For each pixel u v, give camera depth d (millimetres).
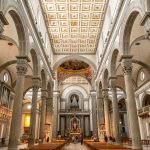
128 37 11820
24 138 27562
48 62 20000
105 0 16922
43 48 16875
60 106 39000
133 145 10250
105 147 9367
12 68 19641
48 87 22609
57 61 25297
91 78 31406
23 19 10922
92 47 24688
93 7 17750
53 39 22766
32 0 13836
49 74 21906
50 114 22203
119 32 12680
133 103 11008
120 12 12336
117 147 9398
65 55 25562
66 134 35281
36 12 15344
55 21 19547
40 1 16484
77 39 22812
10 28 12094
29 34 12414
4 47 15617
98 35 21984
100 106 22391
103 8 17844
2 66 17266
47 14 18547
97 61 24281
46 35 20562
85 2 17156
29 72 20281
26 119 31766
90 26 20406
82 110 38438
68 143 26891
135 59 17719
